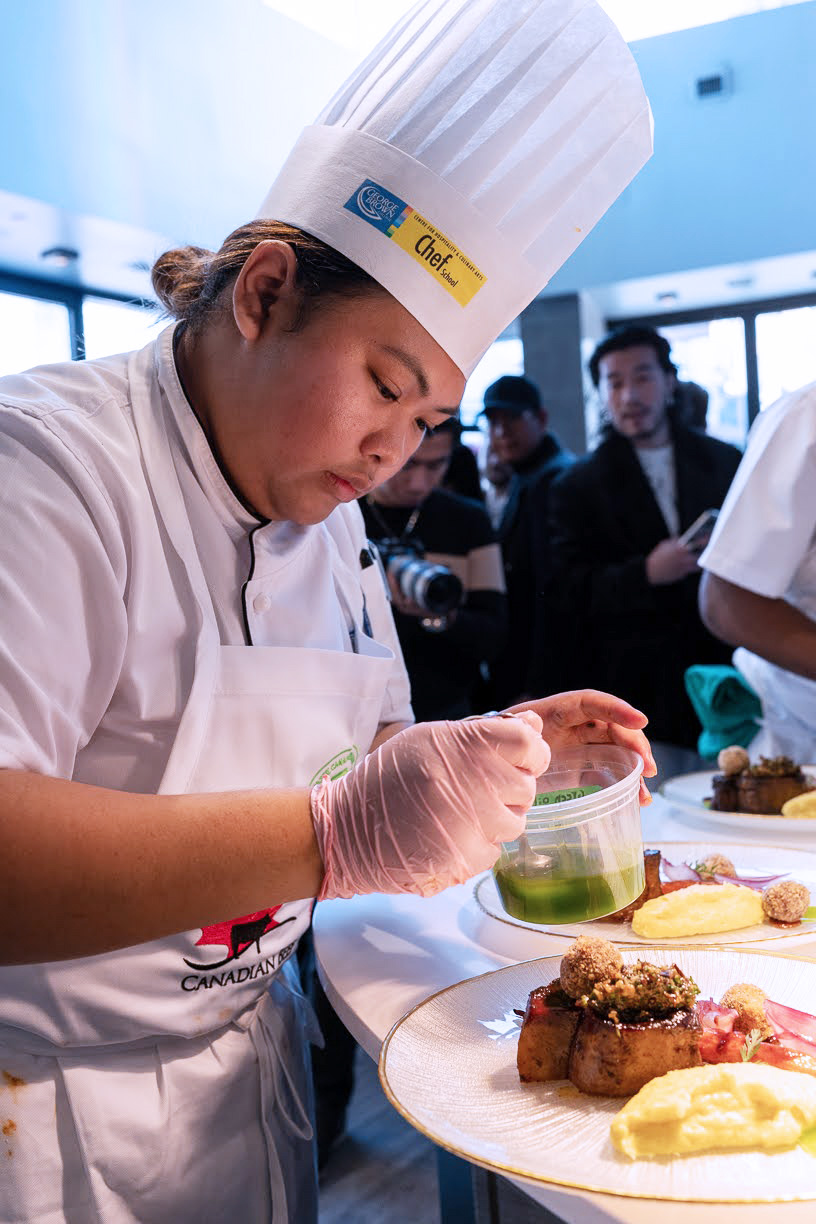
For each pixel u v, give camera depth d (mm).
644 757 1282
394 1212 2422
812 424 2014
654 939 1209
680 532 3588
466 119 1042
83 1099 1052
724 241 7367
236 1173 1151
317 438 1023
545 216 1083
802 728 2260
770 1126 784
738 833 1648
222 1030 1160
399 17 1132
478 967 1158
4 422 970
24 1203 1034
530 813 1054
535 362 8055
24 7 4855
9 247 5590
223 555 1140
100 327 6508
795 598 2188
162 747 1088
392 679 1521
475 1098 886
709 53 7203
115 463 1024
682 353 8742
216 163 5848
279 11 6328
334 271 999
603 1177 746
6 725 866
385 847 905
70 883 817
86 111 5113
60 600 937
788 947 1150
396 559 2602
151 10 5477
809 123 6996
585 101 1077
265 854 875
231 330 1067
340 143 1052
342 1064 2670
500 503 4531
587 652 3549
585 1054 884
